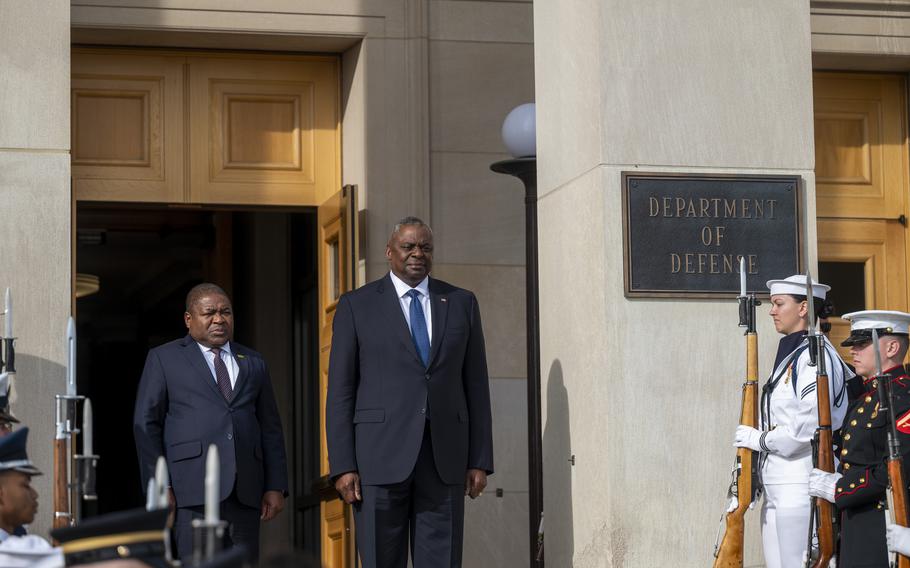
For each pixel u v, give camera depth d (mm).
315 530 15695
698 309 9391
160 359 9461
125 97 12055
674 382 9312
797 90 9711
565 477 9805
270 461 9648
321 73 12414
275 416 9727
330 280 12008
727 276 9453
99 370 27156
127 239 20766
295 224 16516
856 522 7883
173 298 24531
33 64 9695
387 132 11992
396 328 9141
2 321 9453
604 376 9234
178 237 20438
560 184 10008
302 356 16391
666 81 9516
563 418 9875
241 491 9297
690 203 9445
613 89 9422
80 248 21484
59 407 6793
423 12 12133
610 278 9281
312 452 15711
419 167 12023
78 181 11891
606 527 9156
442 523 9062
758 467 8547
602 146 9367
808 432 8281
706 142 9531
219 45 12094
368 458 9023
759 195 9562
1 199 9555
